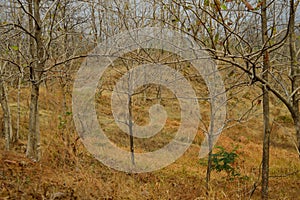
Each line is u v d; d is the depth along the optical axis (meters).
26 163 5.30
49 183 4.71
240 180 6.82
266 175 4.75
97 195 4.79
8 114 7.73
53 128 6.18
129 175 6.59
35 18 5.00
